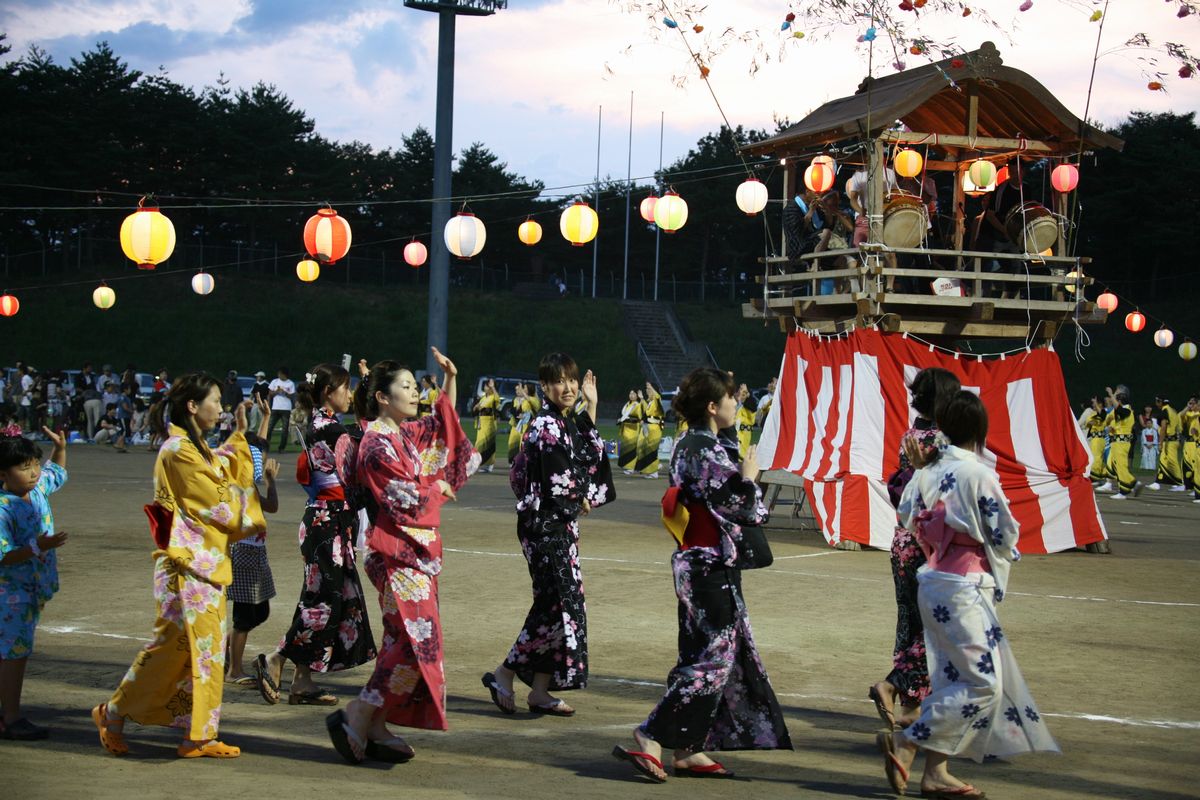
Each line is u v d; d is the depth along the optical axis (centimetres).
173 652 541
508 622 879
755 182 1256
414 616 536
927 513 514
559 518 639
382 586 547
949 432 527
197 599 538
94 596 952
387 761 541
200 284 1959
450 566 1151
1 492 580
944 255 1430
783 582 1099
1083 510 1405
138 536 1320
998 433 1406
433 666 536
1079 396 4912
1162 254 5666
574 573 643
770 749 527
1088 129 1434
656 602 976
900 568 588
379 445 544
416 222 6950
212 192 6247
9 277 5591
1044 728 495
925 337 1490
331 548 655
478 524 1525
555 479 637
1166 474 2597
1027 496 1399
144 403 3147
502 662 703
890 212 1389
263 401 670
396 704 534
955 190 1526
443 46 2539
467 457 571
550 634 634
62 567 1097
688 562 530
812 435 1467
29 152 5588
